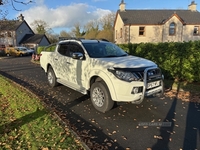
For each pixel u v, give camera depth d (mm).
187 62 7711
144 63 4496
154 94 4574
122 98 4090
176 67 8211
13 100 5262
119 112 4656
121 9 27078
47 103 5305
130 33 24781
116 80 4094
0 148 2973
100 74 4445
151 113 4609
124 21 24938
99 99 4633
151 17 25859
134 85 4004
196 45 7348
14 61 19281
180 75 8203
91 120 4195
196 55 7352
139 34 25062
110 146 3154
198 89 6809
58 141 3111
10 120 4008
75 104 5234
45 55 7328
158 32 25078
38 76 9836
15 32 33250
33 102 5066
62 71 6164
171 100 5637
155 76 4461
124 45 10922
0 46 37094
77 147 2941
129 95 4027
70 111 4727
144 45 9617
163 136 3498
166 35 24625
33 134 3359
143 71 4176
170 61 8414
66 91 6562
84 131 3672
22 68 13359
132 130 3732
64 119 4211
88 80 4883
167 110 4812
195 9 27125
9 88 6613
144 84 4105
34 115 4199
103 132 3645
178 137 3455
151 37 25125
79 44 5465
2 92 6180
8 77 9539
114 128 3816
